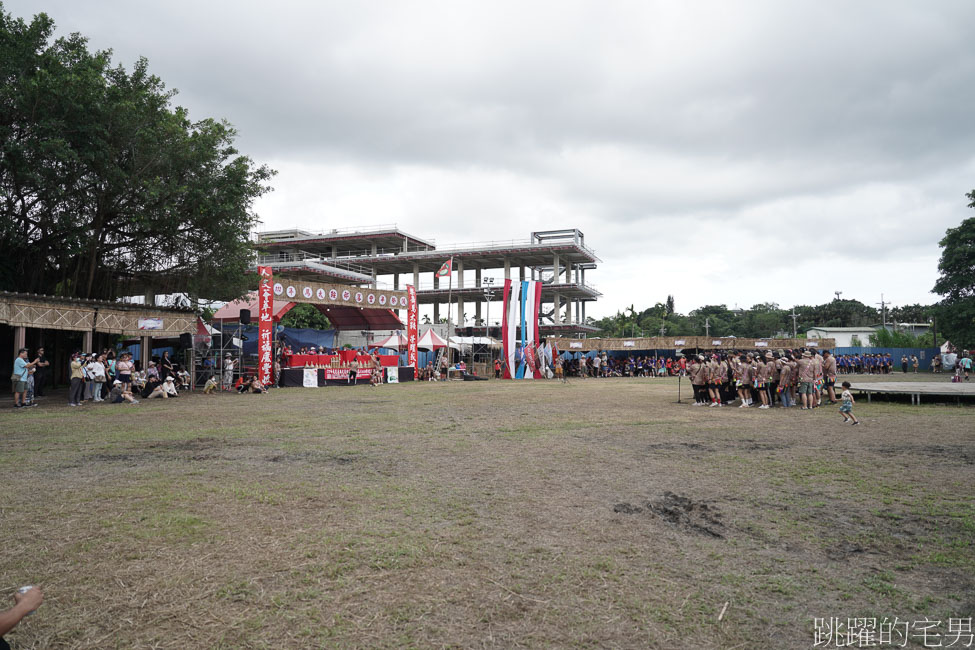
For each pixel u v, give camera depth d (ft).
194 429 36.99
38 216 72.43
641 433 35.83
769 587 12.52
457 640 10.15
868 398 61.41
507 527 16.53
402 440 32.68
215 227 78.07
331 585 12.41
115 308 68.03
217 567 13.34
